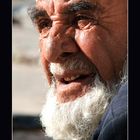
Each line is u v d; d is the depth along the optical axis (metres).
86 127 3.58
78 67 3.57
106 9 3.59
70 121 3.60
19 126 9.99
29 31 16.31
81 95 3.59
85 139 3.61
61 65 3.60
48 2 3.67
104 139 3.03
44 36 3.75
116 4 3.60
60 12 3.60
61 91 3.64
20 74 13.86
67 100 3.63
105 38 3.58
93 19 3.58
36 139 9.64
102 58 3.57
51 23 3.72
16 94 12.43
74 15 3.60
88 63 3.57
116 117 2.99
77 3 3.57
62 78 3.64
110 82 3.58
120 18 3.60
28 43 15.48
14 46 15.20
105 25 3.59
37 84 13.26
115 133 2.99
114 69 3.61
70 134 3.64
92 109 3.53
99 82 3.57
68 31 3.59
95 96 3.54
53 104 3.72
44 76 3.89
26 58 14.64
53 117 3.69
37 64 14.50
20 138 9.66
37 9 3.74
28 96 12.26
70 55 3.58
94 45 3.56
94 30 3.57
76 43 3.59
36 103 11.59
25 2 17.61
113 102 3.08
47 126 3.79
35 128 10.02
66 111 3.61
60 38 3.58
